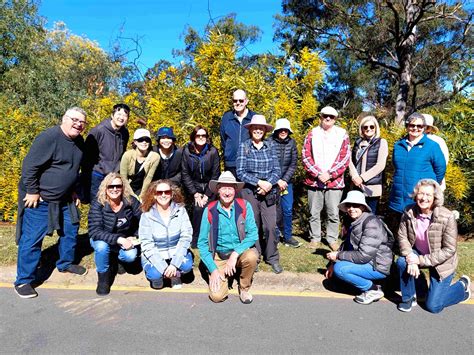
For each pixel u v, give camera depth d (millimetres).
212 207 3734
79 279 4031
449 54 15641
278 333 3047
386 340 2959
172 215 3865
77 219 4027
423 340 2963
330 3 15273
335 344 2893
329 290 3924
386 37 16156
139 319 3248
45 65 15250
